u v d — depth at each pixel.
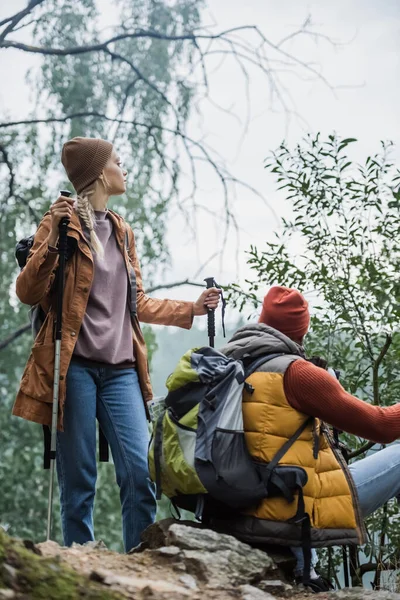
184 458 3.53
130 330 4.24
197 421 3.56
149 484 4.09
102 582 2.84
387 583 4.30
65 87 12.88
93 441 4.09
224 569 3.30
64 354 4.00
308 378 3.58
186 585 3.10
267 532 3.56
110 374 4.13
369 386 5.19
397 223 5.09
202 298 4.52
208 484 3.48
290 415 3.59
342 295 5.07
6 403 14.19
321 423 3.71
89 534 4.11
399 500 4.02
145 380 4.25
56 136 12.90
